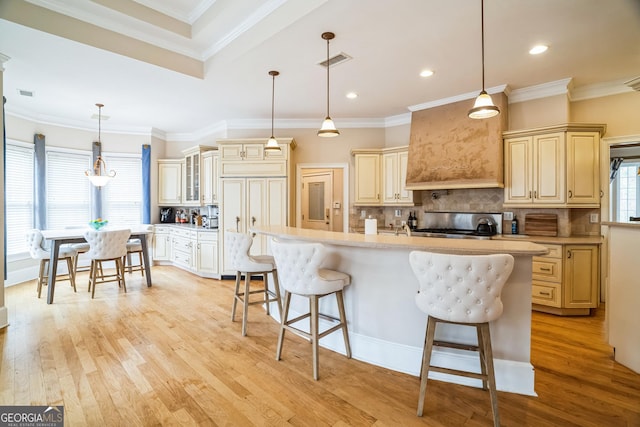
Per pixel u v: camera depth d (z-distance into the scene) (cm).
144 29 307
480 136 398
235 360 238
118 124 576
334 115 516
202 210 611
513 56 309
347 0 224
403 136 519
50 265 375
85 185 559
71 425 166
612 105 371
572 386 204
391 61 319
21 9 247
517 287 198
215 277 505
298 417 174
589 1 226
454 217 462
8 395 192
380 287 233
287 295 236
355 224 538
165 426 166
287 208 482
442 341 203
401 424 169
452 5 229
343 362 236
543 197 366
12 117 461
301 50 296
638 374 217
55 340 271
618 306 234
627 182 384
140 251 498
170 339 275
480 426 167
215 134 582
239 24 299
